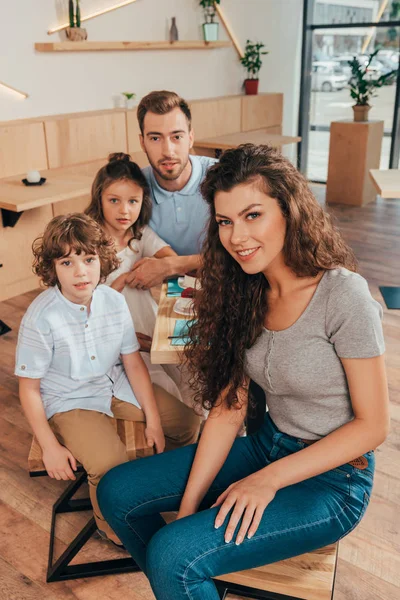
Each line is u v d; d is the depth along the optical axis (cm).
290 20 684
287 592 123
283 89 705
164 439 180
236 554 119
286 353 132
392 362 298
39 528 195
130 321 182
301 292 131
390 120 677
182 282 200
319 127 745
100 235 165
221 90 623
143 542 140
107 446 165
